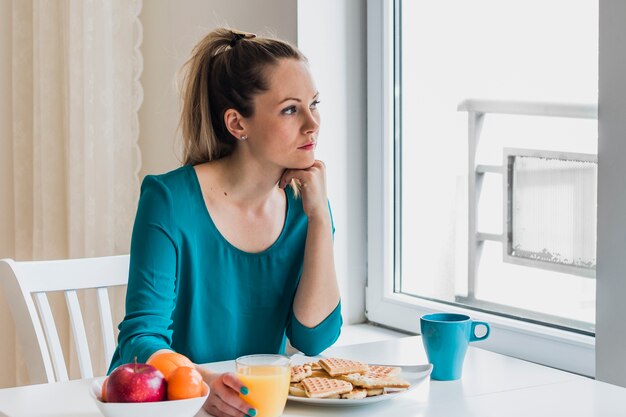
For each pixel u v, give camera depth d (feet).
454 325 4.34
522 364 4.70
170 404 3.34
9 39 8.38
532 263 6.17
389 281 7.18
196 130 5.00
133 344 4.27
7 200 8.53
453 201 6.76
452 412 3.89
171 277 4.63
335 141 7.11
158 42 8.25
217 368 4.56
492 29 6.34
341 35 7.05
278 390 3.75
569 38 5.77
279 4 6.98
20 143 8.37
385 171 7.08
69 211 8.07
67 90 8.04
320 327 4.95
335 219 7.16
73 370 8.10
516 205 6.26
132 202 8.25
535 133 6.07
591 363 5.55
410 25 6.96
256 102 4.65
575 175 5.81
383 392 4.02
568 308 5.92
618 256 4.84
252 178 4.80
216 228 4.80
